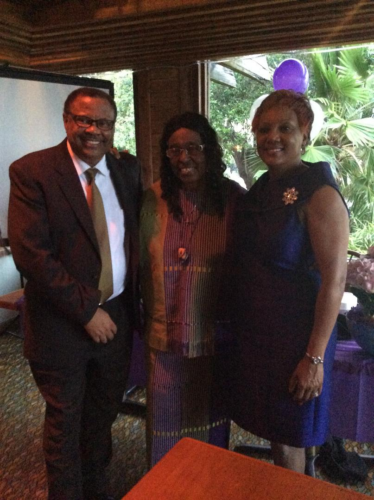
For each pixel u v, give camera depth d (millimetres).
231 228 1415
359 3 2279
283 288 1256
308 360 1228
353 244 4664
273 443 1418
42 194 1285
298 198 1199
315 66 4637
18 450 2018
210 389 1565
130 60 3242
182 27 2674
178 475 897
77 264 1342
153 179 3598
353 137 4512
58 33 2857
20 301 2545
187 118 1355
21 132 3008
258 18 2492
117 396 1592
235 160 5141
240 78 5098
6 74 2854
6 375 2729
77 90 1327
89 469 1631
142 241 1477
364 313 1530
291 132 1204
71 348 1389
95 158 1340
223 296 1473
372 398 1610
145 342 1544
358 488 1763
